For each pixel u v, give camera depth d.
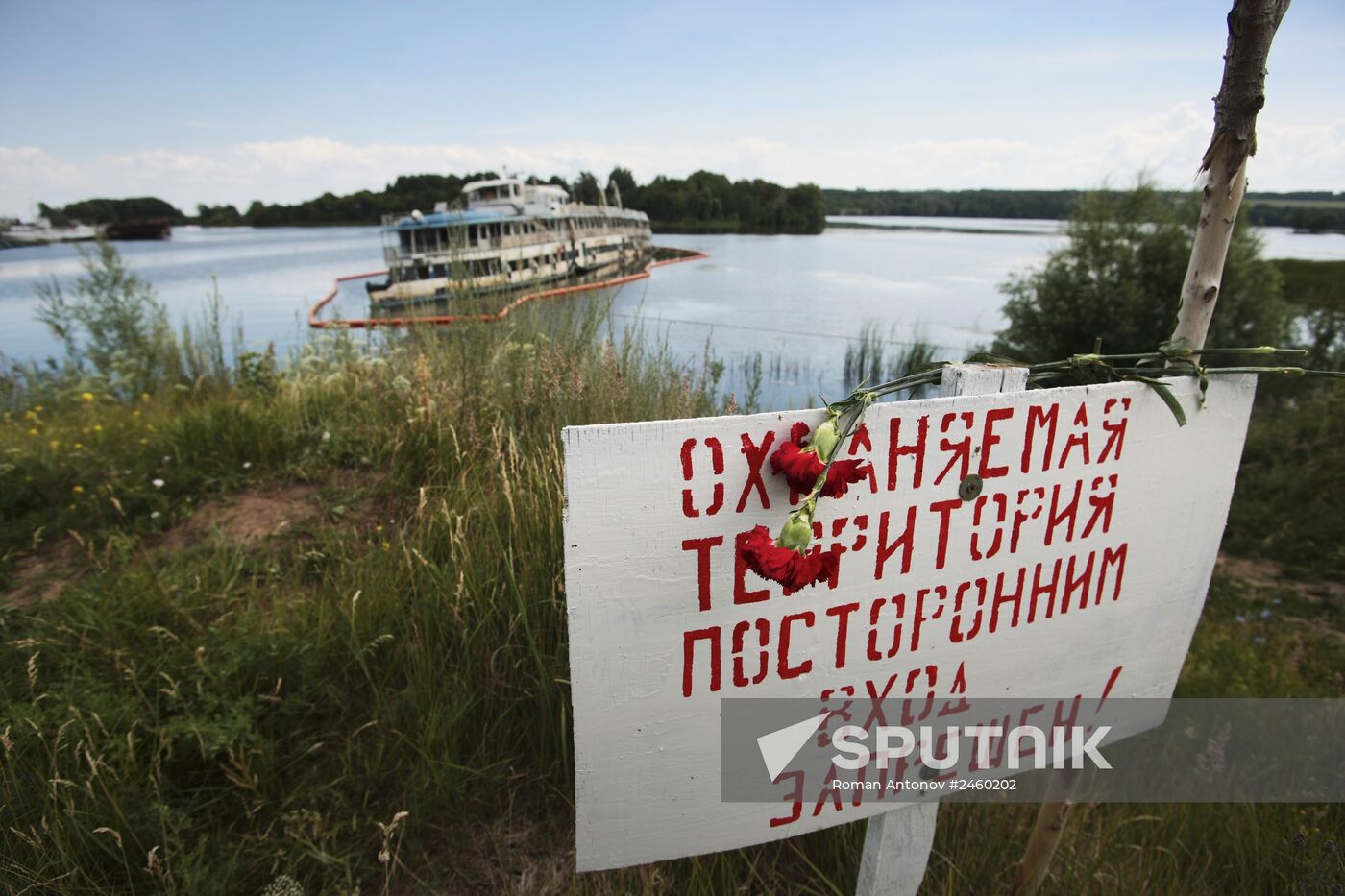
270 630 2.50
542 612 2.45
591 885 1.93
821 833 2.11
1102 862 2.30
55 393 6.09
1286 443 9.05
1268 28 1.35
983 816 2.31
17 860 1.79
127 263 8.91
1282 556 6.83
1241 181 1.42
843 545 1.28
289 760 2.14
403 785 2.12
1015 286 16.89
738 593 1.23
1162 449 1.53
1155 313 15.09
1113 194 15.66
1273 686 3.77
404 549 2.79
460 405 4.12
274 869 1.84
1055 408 1.38
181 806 1.99
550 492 2.72
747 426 1.14
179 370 7.25
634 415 3.93
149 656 2.41
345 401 4.82
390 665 2.42
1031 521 1.43
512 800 2.11
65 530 3.42
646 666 1.21
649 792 1.29
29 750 2.02
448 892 1.92
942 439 1.29
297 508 3.63
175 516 3.54
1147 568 1.60
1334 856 2.17
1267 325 13.89
